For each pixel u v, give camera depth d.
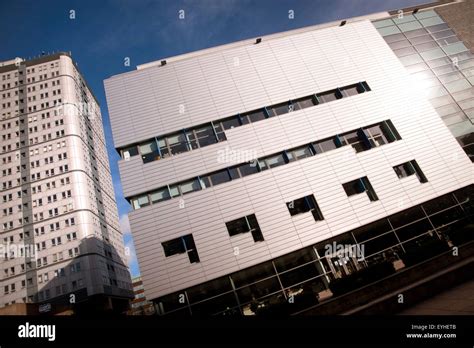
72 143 69.19
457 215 18.44
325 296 15.30
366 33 24.05
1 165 68.31
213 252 16.22
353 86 22.06
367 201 17.98
